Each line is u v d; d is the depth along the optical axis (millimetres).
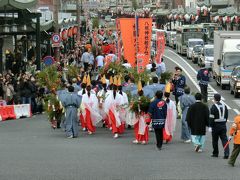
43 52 59500
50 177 17031
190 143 23844
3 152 21703
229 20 91312
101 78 30406
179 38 85250
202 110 21125
